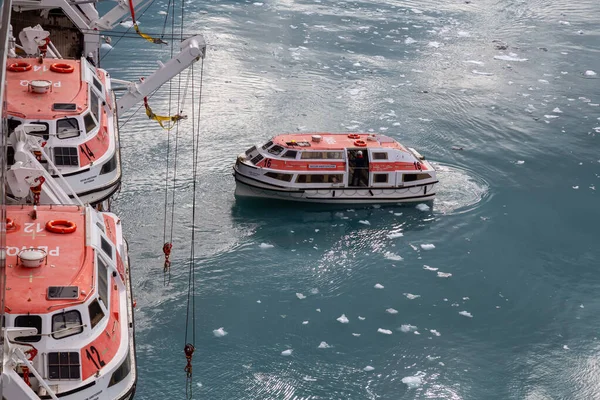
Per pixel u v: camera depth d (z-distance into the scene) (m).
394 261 39.53
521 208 45.34
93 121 24.25
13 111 22.95
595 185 48.38
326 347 32.72
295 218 42.94
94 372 15.97
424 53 68.25
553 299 37.09
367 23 74.56
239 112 53.81
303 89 58.62
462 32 74.25
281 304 35.44
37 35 26.95
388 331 33.97
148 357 31.33
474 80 63.12
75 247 17.56
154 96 54.81
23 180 20.14
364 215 43.88
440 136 53.19
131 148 47.75
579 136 54.53
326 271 38.31
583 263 40.28
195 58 33.72
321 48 67.25
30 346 15.10
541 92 61.62
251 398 29.56
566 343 33.88
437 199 45.75
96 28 32.94
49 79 24.95
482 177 48.56
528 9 82.56
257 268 38.12
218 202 43.66
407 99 58.56
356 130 52.91
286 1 78.25
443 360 32.34
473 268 39.34
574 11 82.81
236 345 32.41
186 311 34.34
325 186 44.12
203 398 29.34
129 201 42.47
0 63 8.95
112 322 17.12
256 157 44.25
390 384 30.81
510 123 55.72
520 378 31.50
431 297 36.72
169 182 44.72
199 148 48.66
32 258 16.48
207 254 38.84
